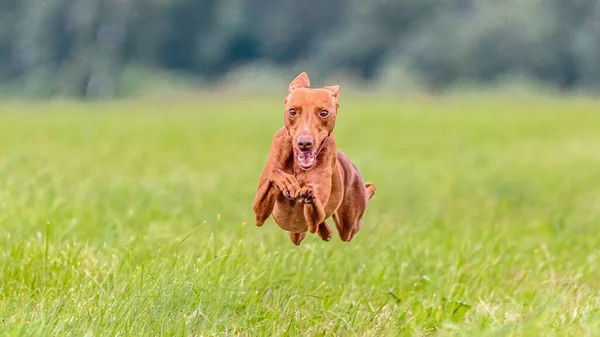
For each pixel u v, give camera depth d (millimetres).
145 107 47688
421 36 68062
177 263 7723
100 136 27828
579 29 67875
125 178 15953
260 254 8117
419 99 54688
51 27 69062
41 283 7641
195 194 14109
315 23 73500
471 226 11586
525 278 8836
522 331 6434
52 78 67875
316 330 7031
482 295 8258
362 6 70500
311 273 8227
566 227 11656
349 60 70312
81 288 7273
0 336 6102
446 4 70812
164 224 10773
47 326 6176
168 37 70500
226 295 7141
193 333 6719
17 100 63969
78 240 9570
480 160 22297
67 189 13328
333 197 6465
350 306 7379
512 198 15234
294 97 6211
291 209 6352
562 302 7684
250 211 12500
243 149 24531
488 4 69125
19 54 70375
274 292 7703
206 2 71500
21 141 24625
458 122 36031
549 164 21562
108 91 66312
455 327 6637
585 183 17938
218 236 9734
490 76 67250
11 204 10680
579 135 30734
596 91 62812
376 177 18391
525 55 67250
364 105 46906
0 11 69938
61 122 33844
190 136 28891
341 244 9367
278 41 73000
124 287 7098
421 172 19656
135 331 6488
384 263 8672
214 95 57844
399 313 7328
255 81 62125
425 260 9031
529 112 41719
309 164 6105
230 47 72750
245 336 6852
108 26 68312
